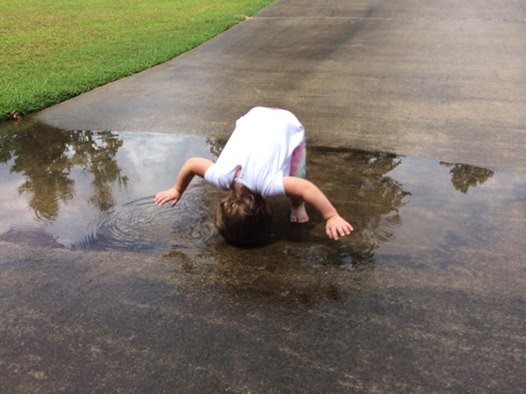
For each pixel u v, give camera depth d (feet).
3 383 7.00
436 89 19.06
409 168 12.98
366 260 9.34
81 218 10.95
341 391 6.75
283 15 35.14
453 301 8.30
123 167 13.44
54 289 8.79
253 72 22.03
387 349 7.40
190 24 32.50
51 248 9.92
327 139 14.87
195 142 14.96
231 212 9.26
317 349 7.43
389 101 17.98
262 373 7.05
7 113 17.38
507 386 6.79
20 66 23.36
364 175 12.64
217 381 6.93
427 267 9.11
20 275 9.14
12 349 7.56
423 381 6.88
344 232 9.27
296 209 10.42
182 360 7.29
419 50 24.72
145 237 10.17
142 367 7.20
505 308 8.13
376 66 22.35
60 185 12.55
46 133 16.02
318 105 17.80
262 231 9.50
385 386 6.81
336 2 39.27
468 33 27.61
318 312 8.14
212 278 8.96
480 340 7.53
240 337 7.68
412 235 10.06
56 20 35.22
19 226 10.72
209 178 9.74
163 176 12.82
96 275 9.11
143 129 16.05
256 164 9.36
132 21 34.27
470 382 6.86
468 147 14.11
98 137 15.52
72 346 7.59
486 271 8.98
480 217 10.67
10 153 14.64
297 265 9.24
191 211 10.97
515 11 32.55
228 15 35.04
